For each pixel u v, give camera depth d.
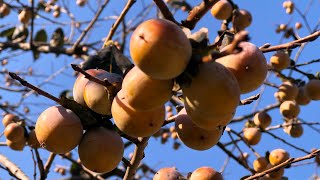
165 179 0.56
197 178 0.54
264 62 0.43
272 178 0.82
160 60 0.37
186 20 0.43
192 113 0.40
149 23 0.38
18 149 0.89
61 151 0.46
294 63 0.96
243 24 0.88
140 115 0.42
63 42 1.32
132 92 0.40
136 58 0.38
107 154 0.45
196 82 0.38
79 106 0.46
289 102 1.04
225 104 0.38
